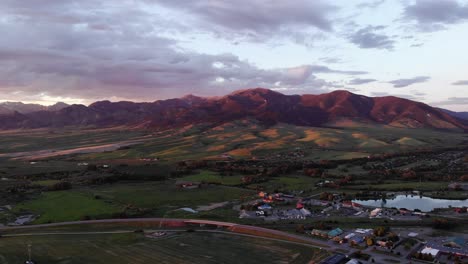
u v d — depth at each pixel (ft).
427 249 339.77
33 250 367.66
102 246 376.89
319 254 336.29
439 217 455.63
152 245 376.48
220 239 392.68
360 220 449.48
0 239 407.03
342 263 315.58
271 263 319.88
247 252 349.41
